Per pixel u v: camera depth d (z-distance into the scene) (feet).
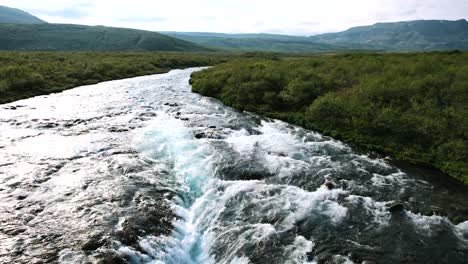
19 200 42.78
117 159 57.57
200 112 96.53
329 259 34.35
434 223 41.93
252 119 90.99
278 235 37.99
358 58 152.76
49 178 49.55
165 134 72.38
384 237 38.55
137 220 39.24
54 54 238.89
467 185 54.29
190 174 53.21
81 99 110.22
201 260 34.96
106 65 187.01
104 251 33.30
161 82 158.10
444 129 71.15
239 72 136.77
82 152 60.64
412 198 48.55
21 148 61.93
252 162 58.23
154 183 49.29
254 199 45.73
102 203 42.73
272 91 110.52
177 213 42.01
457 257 35.53
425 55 145.38
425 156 64.95
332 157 63.31
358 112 83.35
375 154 67.10
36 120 82.02
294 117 90.38
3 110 91.56
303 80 112.78
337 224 40.68
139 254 33.53
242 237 37.70
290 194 47.26
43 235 35.68
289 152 64.39
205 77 147.33
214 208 43.68
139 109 97.04
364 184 52.26
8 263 31.01
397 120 76.18
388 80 100.83
